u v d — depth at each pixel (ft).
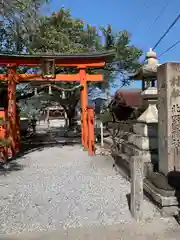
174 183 17.83
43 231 15.23
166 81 19.15
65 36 55.77
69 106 89.97
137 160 16.46
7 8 33.17
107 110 60.34
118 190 22.72
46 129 117.19
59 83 62.64
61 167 33.73
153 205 18.53
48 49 53.98
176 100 19.12
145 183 20.17
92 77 47.67
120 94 52.95
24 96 60.49
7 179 27.76
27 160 39.04
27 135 77.15
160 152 20.33
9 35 50.55
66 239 14.19
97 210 18.24
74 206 19.19
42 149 50.08
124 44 60.39
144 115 27.35
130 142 30.30
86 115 47.11
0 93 53.67
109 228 15.39
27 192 22.97
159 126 20.53
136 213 16.38
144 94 27.35
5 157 36.83
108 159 37.76
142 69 28.04
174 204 16.93
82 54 45.34
